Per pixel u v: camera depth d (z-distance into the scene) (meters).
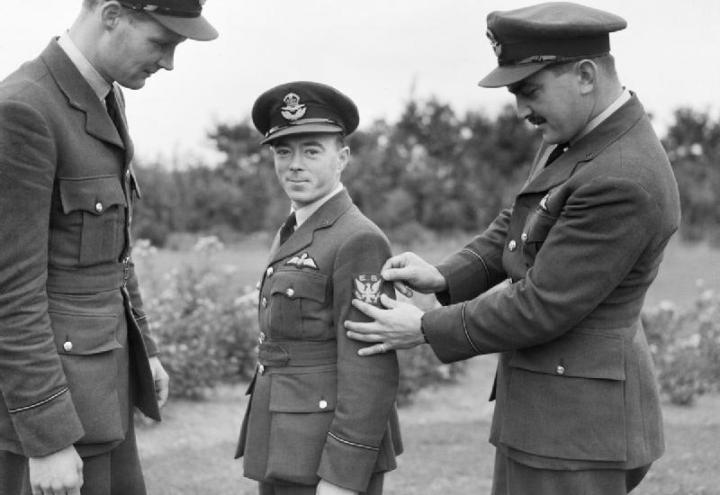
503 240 3.20
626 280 2.68
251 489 4.81
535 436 2.71
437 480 5.04
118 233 2.71
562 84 2.62
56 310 2.60
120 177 2.73
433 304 7.96
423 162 17.56
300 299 2.84
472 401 7.14
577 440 2.65
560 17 2.61
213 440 5.81
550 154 2.89
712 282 13.31
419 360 7.09
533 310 2.63
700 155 20.92
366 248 2.82
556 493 2.71
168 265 14.27
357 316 2.81
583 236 2.57
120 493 2.97
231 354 7.34
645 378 2.76
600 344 2.67
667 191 2.62
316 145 2.90
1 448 2.61
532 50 2.61
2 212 2.43
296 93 2.88
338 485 2.75
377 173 16.70
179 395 6.77
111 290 2.72
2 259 2.45
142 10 2.53
